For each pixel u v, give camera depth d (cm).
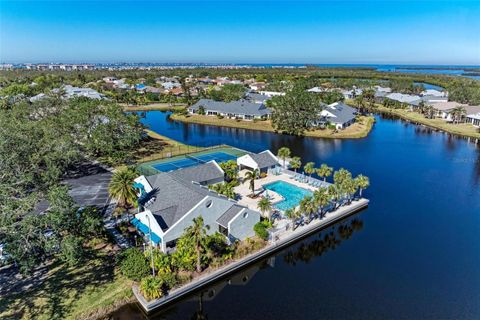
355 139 10138
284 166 7075
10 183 3938
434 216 5134
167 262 3475
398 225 4872
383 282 3581
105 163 7338
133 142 8431
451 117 12694
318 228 4656
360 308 3184
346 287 3516
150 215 3925
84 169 6919
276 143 9669
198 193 4275
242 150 8688
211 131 11369
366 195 5922
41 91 14800
